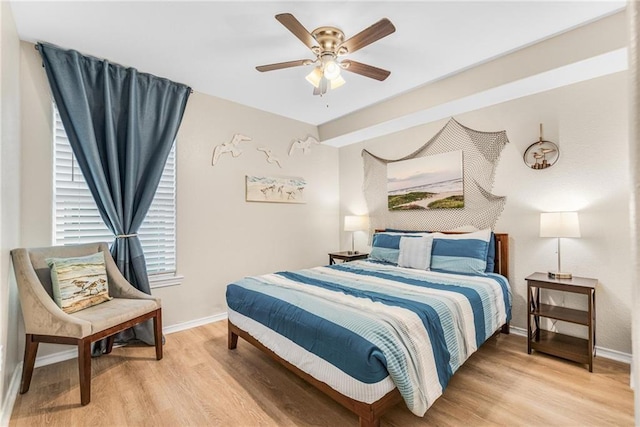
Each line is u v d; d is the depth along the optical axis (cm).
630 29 53
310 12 211
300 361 189
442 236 332
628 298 247
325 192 472
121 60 270
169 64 278
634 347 51
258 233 389
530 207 298
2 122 180
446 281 267
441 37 242
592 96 263
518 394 203
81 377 194
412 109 341
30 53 241
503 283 283
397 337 166
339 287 243
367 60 275
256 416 184
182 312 322
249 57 268
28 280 202
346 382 161
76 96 253
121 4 201
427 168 376
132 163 279
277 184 408
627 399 197
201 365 244
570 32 236
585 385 212
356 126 404
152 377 226
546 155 287
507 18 220
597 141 261
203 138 339
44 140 247
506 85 274
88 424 178
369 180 447
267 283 261
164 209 314
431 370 174
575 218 253
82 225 268
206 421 181
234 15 213
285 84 321
